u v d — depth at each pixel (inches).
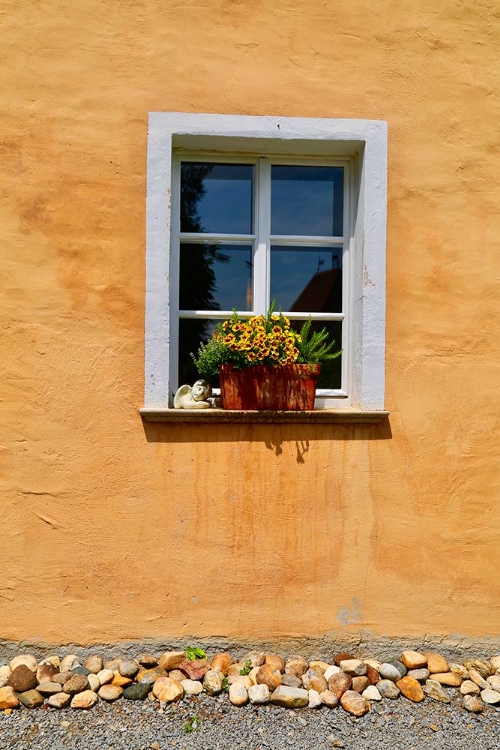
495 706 117.9
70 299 125.0
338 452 128.7
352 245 136.4
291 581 128.0
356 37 129.7
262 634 127.6
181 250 136.5
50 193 124.8
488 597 132.1
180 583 126.3
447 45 131.7
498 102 132.9
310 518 128.3
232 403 126.0
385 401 130.0
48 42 125.1
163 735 106.3
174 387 132.8
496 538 132.3
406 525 130.3
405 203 130.6
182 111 126.3
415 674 123.9
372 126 129.6
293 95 128.1
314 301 137.6
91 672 120.9
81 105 125.2
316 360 128.5
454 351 131.6
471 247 132.2
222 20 127.2
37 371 124.7
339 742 106.0
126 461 125.3
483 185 132.6
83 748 102.5
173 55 126.3
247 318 135.0
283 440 127.6
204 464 126.3
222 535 126.7
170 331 132.4
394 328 130.3
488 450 132.3
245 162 136.6
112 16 125.7
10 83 124.5
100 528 125.3
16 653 124.7
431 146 131.3
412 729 110.4
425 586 130.8
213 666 122.3
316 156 137.0
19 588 124.8
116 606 125.6
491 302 132.6
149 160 125.3
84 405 125.1
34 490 124.7
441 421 131.2
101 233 125.3
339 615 129.0
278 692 115.6
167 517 126.0
